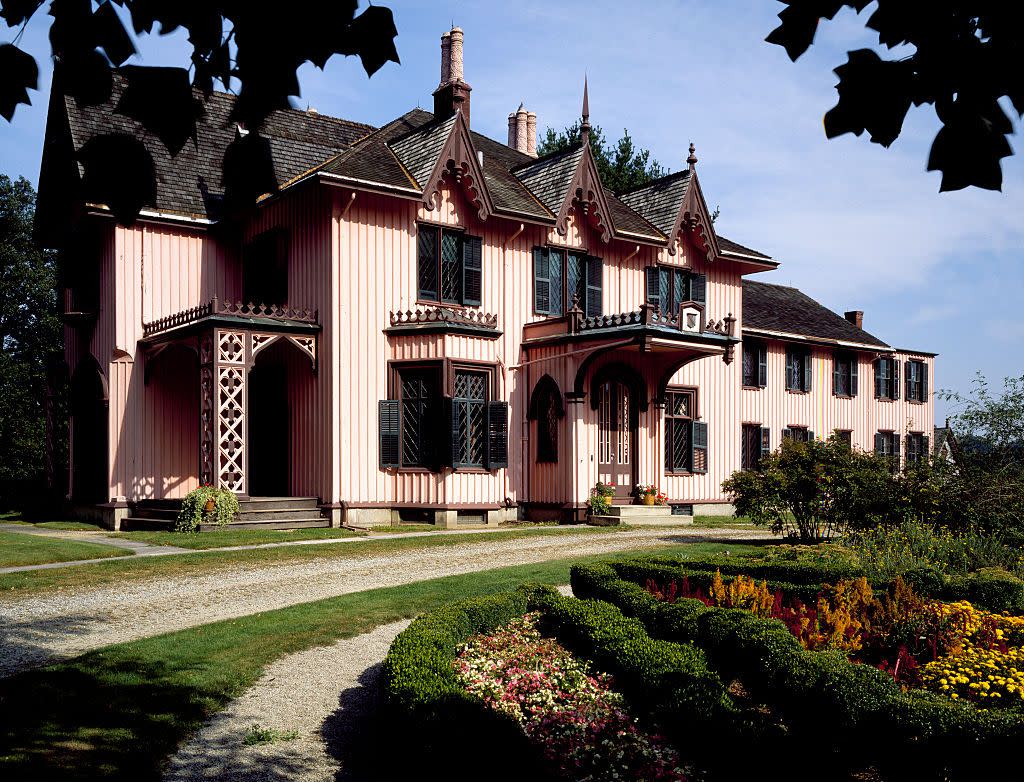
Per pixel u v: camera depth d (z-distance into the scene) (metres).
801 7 2.74
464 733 5.57
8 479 34.75
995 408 17.09
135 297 21.94
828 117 2.77
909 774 5.27
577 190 24.44
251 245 23.11
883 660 7.39
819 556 12.45
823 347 34.44
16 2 3.00
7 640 9.70
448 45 26.48
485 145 28.83
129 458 21.77
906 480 15.48
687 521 24.03
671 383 26.61
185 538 17.53
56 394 26.52
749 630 7.05
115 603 11.69
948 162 2.60
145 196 3.05
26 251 42.31
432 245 22.09
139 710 7.31
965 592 10.30
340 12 2.92
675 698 6.16
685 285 27.83
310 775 6.11
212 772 6.14
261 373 22.66
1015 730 4.95
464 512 21.22
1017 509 14.64
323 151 24.97
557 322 22.95
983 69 2.54
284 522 19.50
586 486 22.67
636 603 9.22
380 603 11.40
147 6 2.94
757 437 31.11
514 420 23.36
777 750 5.62
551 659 7.88
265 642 9.52
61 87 2.99
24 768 6.05
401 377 21.12
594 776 5.45
